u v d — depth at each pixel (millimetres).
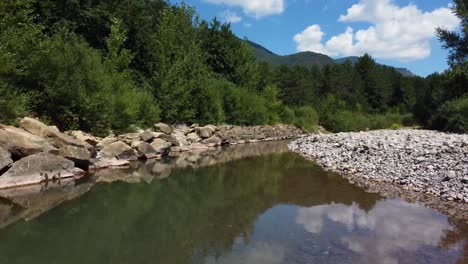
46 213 12266
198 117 38875
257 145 37719
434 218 11906
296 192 15875
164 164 23078
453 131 47938
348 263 8289
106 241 9789
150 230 10766
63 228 10836
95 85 23750
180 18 39875
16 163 15391
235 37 58000
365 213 12516
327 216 12188
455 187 14945
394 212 12617
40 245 9461
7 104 17000
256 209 13102
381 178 18375
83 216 12039
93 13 34906
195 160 25469
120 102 25562
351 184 17422
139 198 14578
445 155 19453
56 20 32594
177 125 35375
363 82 96688
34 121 17641
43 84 20641
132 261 8469
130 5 39812
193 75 38344
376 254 8828
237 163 24516
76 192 15109
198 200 14406
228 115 43875
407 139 28594
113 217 12000
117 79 28328
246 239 9953
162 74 35781
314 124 61438
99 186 16344
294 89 76938
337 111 66125
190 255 8805
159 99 34719
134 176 18922
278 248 9211
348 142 29844
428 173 17188
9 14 19750
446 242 9695
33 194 14500
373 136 33312
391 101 101312
